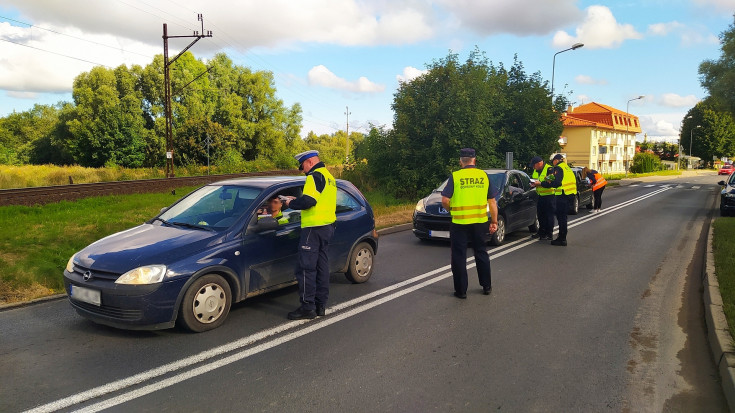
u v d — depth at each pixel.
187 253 4.56
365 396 3.38
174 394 3.39
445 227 9.20
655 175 56.75
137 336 4.51
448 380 3.63
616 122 69.50
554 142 24.33
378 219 13.10
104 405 3.23
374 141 20.80
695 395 3.45
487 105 19.89
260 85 60.94
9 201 15.38
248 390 3.45
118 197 19.11
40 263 7.01
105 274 4.34
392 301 5.70
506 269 7.45
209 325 4.66
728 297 5.29
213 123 49.47
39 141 59.03
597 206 16.91
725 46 24.98
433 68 19.22
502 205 9.49
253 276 5.07
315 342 4.39
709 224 13.05
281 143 61.50
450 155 18.88
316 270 5.09
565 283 6.59
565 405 3.28
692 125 89.69
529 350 4.23
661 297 5.93
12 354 4.08
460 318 5.09
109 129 47.03
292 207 4.89
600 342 4.44
